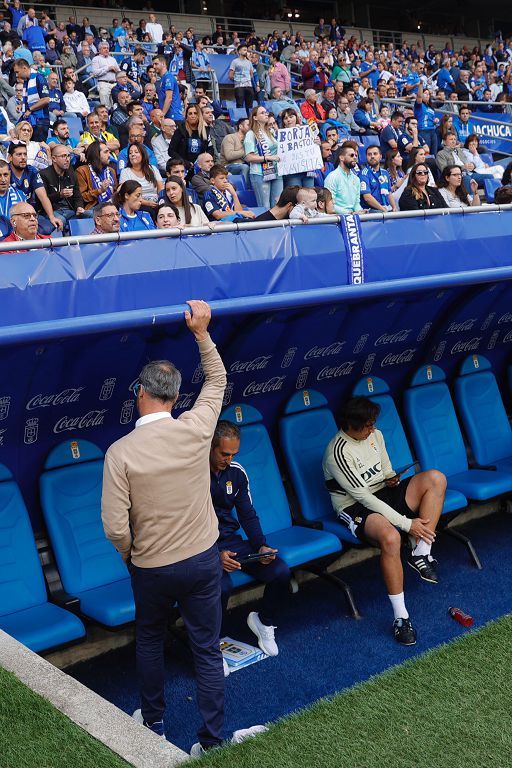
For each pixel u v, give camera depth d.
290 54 18.08
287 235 4.76
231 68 13.77
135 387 5.15
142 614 3.57
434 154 12.77
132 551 3.49
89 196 7.00
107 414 5.20
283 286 4.73
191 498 3.41
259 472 5.64
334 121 12.42
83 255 4.11
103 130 9.88
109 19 20.22
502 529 6.64
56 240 4.01
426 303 6.17
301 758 3.20
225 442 4.73
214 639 3.55
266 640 4.82
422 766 3.16
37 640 4.14
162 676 3.71
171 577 3.41
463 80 18.50
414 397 6.63
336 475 5.38
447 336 6.79
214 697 3.53
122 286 4.20
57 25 17.59
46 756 2.95
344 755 3.23
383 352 6.47
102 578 4.85
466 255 5.50
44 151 8.16
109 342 4.69
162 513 3.37
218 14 23.78
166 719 4.21
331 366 6.22
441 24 28.84
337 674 4.56
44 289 3.98
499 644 4.29
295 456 5.82
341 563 6.08
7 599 4.49
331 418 6.07
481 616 5.16
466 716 3.56
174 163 7.35
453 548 6.29
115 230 4.89
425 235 5.30
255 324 5.13
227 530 4.94
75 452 4.96
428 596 5.48
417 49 22.02
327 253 4.89
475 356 7.13
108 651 5.00
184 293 4.40
